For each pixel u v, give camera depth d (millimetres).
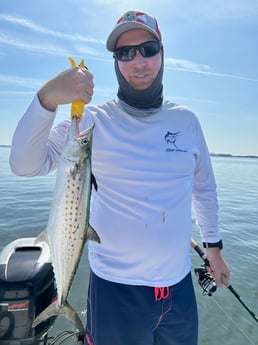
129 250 811
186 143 912
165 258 831
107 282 819
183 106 974
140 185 822
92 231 747
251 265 2305
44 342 1178
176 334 870
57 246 717
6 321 1062
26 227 2865
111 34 880
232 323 1586
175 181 863
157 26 921
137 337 815
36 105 654
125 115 875
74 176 707
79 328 788
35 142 667
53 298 1189
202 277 1136
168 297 839
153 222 818
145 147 845
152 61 884
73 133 694
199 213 1095
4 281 1091
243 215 4062
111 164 826
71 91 646
